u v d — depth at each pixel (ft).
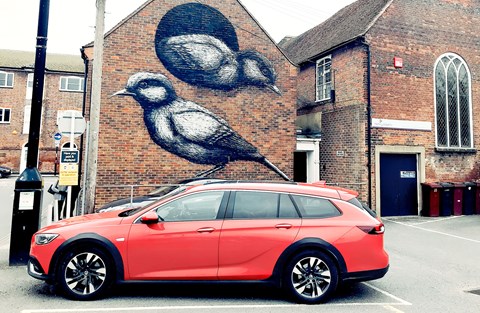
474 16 44.29
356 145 38.60
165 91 34.63
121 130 33.17
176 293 15.31
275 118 37.58
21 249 19.20
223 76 36.42
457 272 19.54
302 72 51.52
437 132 41.39
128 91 33.65
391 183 39.22
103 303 13.98
